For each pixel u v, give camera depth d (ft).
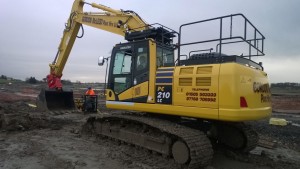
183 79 21.39
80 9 41.04
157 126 21.79
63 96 47.93
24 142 27.73
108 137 28.60
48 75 45.91
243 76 19.51
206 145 20.06
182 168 20.29
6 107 49.70
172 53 26.40
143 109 23.85
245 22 20.86
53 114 44.21
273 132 35.86
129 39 27.20
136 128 25.50
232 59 20.13
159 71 23.20
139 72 24.43
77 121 40.34
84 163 21.57
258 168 21.79
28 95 88.69
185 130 21.18
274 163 22.95
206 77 20.15
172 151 21.31
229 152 24.54
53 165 20.98
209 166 21.34
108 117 27.68
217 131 25.58
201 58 21.62
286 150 27.55
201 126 24.58
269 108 22.68
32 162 21.61
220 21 21.42
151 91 23.31
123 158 22.80
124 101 25.55
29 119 36.52
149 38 24.58
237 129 24.80
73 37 42.06
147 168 20.66
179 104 21.48
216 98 19.52
